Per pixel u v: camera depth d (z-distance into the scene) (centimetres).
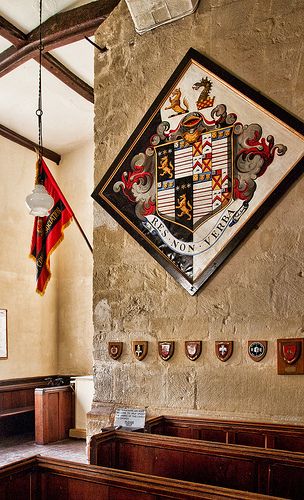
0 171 738
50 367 791
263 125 304
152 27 361
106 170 373
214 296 310
